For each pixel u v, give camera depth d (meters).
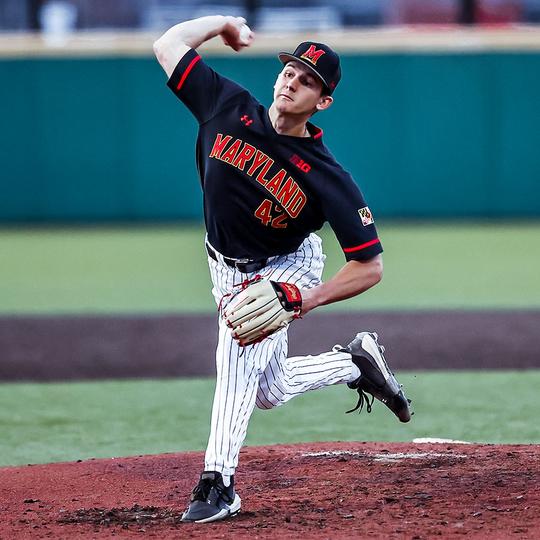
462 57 65.00
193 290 45.59
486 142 66.00
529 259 53.97
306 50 15.51
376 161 65.88
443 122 65.69
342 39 64.62
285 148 15.58
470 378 29.62
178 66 16.38
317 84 15.42
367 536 14.56
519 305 41.00
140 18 69.31
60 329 36.81
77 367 31.36
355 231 15.54
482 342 34.19
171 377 30.14
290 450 20.80
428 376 29.91
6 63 64.56
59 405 27.03
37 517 16.30
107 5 69.00
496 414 25.58
